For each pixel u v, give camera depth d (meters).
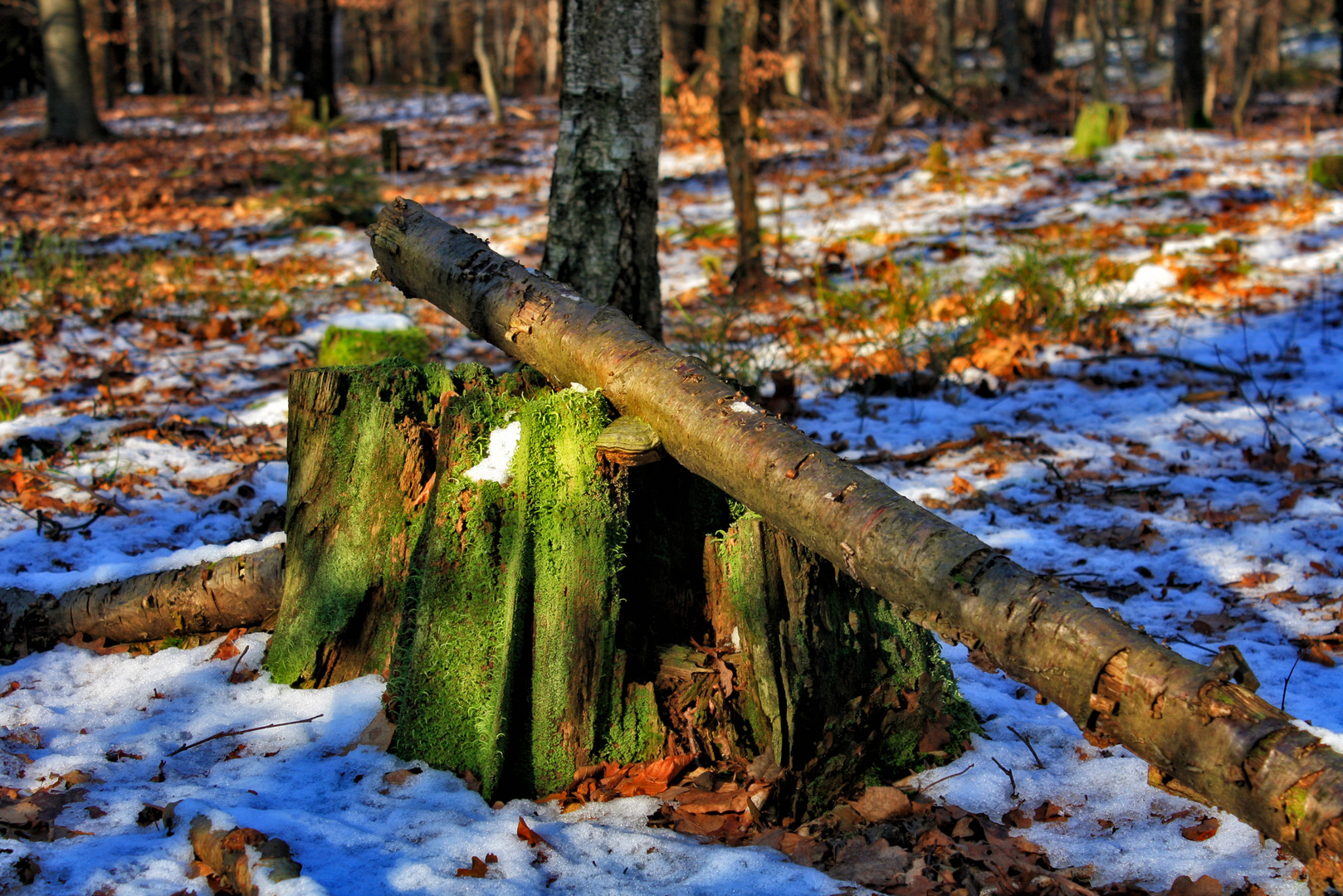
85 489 4.89
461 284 3.07
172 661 3.29
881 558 2.22
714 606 2.86
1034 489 5.04
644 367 2.65
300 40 27.42
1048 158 15.16
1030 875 2.22
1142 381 6.59
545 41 32.66
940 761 2.75
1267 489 4.90
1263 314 7.70
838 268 9.29
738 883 2.21
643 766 2.66
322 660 3.10
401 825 2.43
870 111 22.03
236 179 16.39
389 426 3.04
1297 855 1.81
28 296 8.58
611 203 5.02
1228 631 3.61
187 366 7.10
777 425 2.46
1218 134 17.64
